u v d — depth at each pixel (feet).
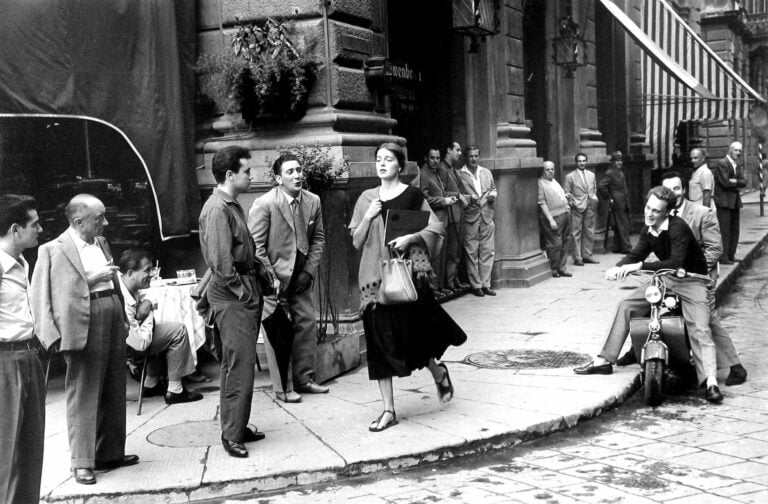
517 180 41.29
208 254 17.35
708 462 17.37
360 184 27.30
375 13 30.30
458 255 37.37
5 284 13.53
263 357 25.00
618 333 23.32
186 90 27.30
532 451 18.51
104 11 23.90
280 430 19.48
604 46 59.57
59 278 16.03
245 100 26.96
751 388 23.22
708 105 58.85
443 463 17.84
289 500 15.99
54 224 24.54
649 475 16.66
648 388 21.39
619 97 61.36
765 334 30.42
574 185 47.96
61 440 19.40
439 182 35.47
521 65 43.93
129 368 24.82
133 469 17.12
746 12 130.31
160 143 25.68
